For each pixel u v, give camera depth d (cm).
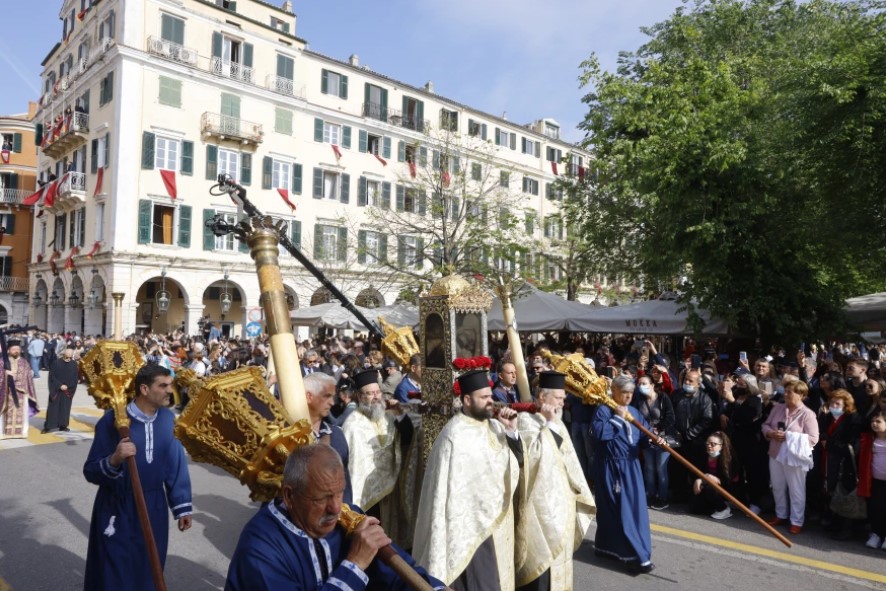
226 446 211
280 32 3316
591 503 482
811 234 1274
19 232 4119
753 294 1254
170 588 519
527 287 2000
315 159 3366
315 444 205
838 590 525
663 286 1917
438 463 377
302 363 1276
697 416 771
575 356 540
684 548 627
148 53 2856
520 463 421
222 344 2003
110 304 2789
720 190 1280
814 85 1155
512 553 396
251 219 269
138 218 2842
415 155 3378
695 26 1988
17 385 1138
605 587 526
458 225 2378
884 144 1086
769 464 719
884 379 884
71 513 712
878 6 1305
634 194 1625
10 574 542
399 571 200
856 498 643
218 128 3027
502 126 4119
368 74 3600
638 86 1585
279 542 204
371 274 2881
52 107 3512
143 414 392
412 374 513
